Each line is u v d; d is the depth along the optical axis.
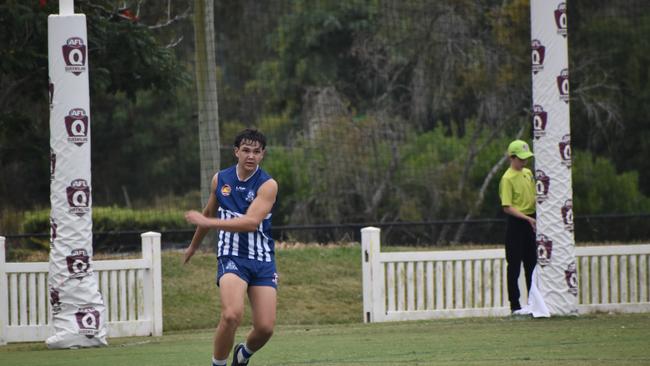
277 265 64.38
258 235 28.22
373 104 107.75
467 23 103.00
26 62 63.06
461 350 36.06
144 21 89.44
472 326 45.38
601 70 102.25
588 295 51.62
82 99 42.22
